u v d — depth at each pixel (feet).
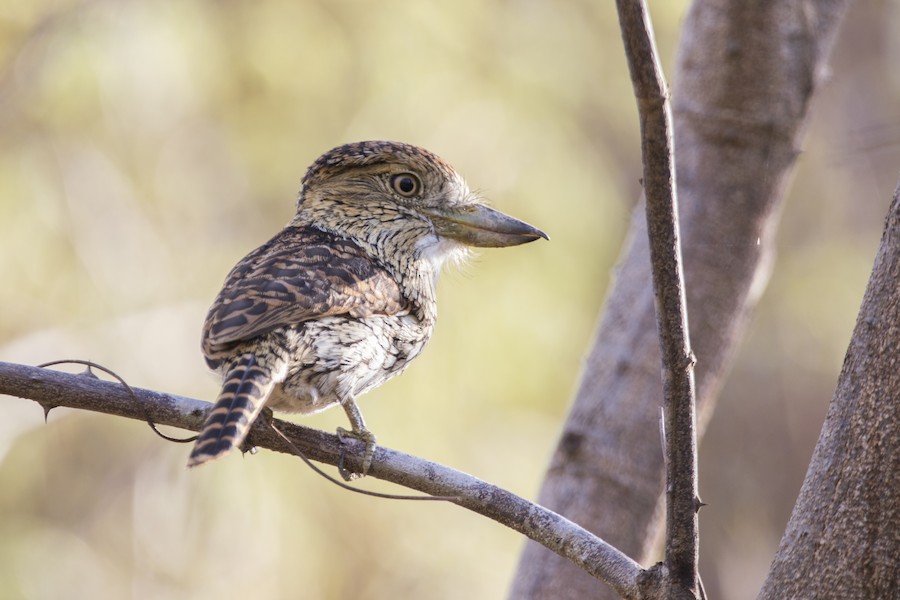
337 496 41.29
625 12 14.01
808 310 59.11
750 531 59.26
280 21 45.11
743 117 26.04
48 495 43.14
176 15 44.29
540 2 48.11
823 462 15.80
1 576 40.52
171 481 42.73
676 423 15.80
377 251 24.12
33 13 44.14
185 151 45.60
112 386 19.47
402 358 23.35
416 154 24.76
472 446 41.27
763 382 60.08
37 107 44.04
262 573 40.40
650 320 25.61
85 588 41.27
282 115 45.50
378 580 41.04
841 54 63.26
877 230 59.77
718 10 26.43
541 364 42.55
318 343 20.77
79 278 43.70
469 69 45.85
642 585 16.55
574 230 44.50
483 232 24.66
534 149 45.06
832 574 15.43
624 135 49.80
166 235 45.19
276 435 19.79
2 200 42.93
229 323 20.08
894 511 15.25
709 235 25.93
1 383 19.25
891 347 15.43
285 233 24.04
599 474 25.04
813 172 60.54
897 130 55.83
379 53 45.32
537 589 24.62
